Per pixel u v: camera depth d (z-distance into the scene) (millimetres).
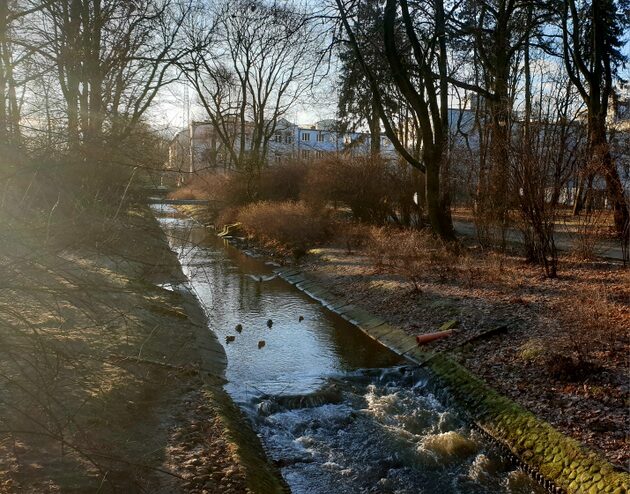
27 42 6020
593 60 22031
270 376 10000
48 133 3664
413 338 11492
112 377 7422
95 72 8812
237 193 30109
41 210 3520
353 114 30406
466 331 10969
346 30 18578
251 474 5969
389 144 41594
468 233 23172
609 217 14672
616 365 8266
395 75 17938
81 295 4516
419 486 6617
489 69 22141
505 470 6910
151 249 4848
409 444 7594
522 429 7293
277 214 24891
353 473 6863
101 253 3998
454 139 21250
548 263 14297
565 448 6594
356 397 9172
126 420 6547
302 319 14031
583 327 9711
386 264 17031
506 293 12758
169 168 4715
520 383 8445
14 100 4754
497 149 14875
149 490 5254
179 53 18266
